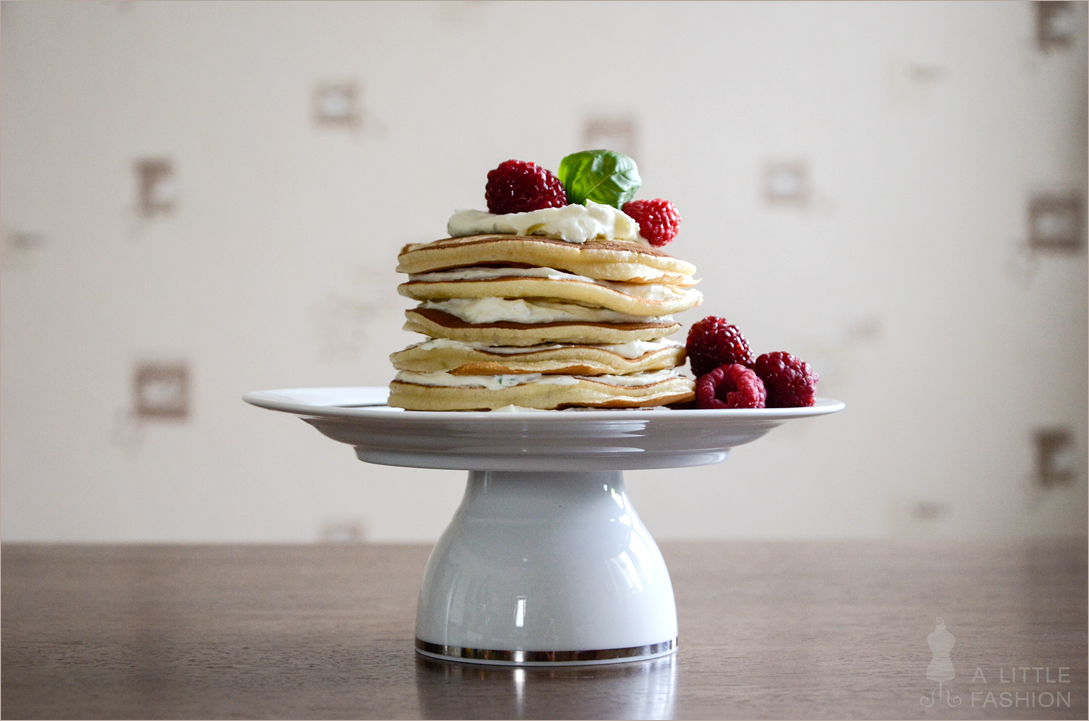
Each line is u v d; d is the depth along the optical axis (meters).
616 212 0.87
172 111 2.41
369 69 2.40
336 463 2.44
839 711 0.71
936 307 2.42
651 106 2.40
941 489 2.44
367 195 2.41
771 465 2.43
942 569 1.26
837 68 2.40
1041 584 1.17
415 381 0.82
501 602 0.83
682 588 1.15
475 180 2.41
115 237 2.41
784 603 1.07
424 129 2.41
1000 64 2.41
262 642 0.91
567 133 2.40
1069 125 2.41
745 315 2.41
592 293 0.80
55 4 2.40
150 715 0.69
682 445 0.74
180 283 2.42
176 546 1.44
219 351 2.42
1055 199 2.41
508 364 0.79
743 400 0.84
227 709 0.71
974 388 2.43
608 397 0.80
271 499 2.44
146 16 2.40
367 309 2.41
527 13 2.40
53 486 2.44
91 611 1.03
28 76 2.41
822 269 2.41
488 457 0.74
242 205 2.41
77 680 0.78
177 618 1.00
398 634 0.94
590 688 0.76
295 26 2.40
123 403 2.43
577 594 0.83
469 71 2.40
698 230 2.40
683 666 0.83
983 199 2.41
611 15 2.40
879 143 2.41
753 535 2.43
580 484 0.86
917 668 0.82
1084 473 2.43
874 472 2.43
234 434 2.43
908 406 2.43
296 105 2.40
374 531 2.45
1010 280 2.42
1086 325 2.42
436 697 0.74
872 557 1.35
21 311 2.42
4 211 2.41
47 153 2.41
